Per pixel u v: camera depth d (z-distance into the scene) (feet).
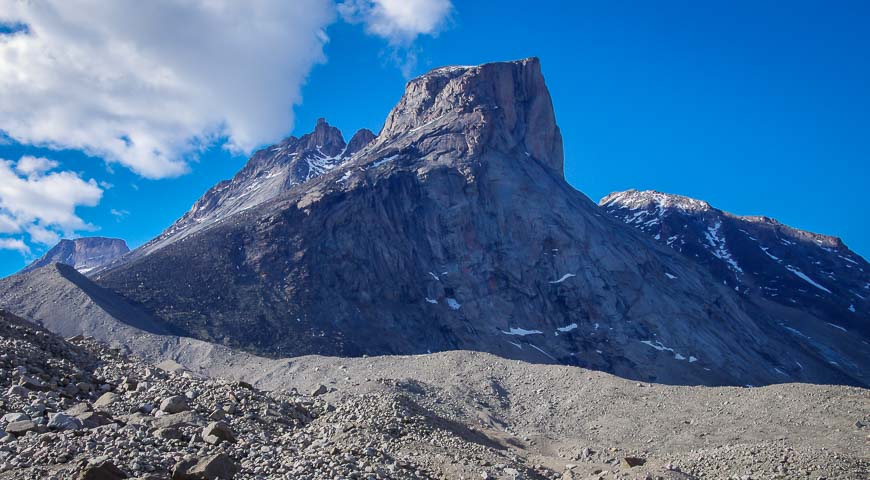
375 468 63.52
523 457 112.68
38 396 65.82
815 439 158.81
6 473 47.52
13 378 69.00
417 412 108.78
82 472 46.14
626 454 163.32
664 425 188.03
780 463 104.99
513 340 566.36
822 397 182.09
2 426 57.11
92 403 71.61
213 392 82.69
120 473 47.70
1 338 78.13
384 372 257.75
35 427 56.54
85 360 86.74
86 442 53.62
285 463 57.88
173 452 56.03
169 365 118.93
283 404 88.74
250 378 286.46
